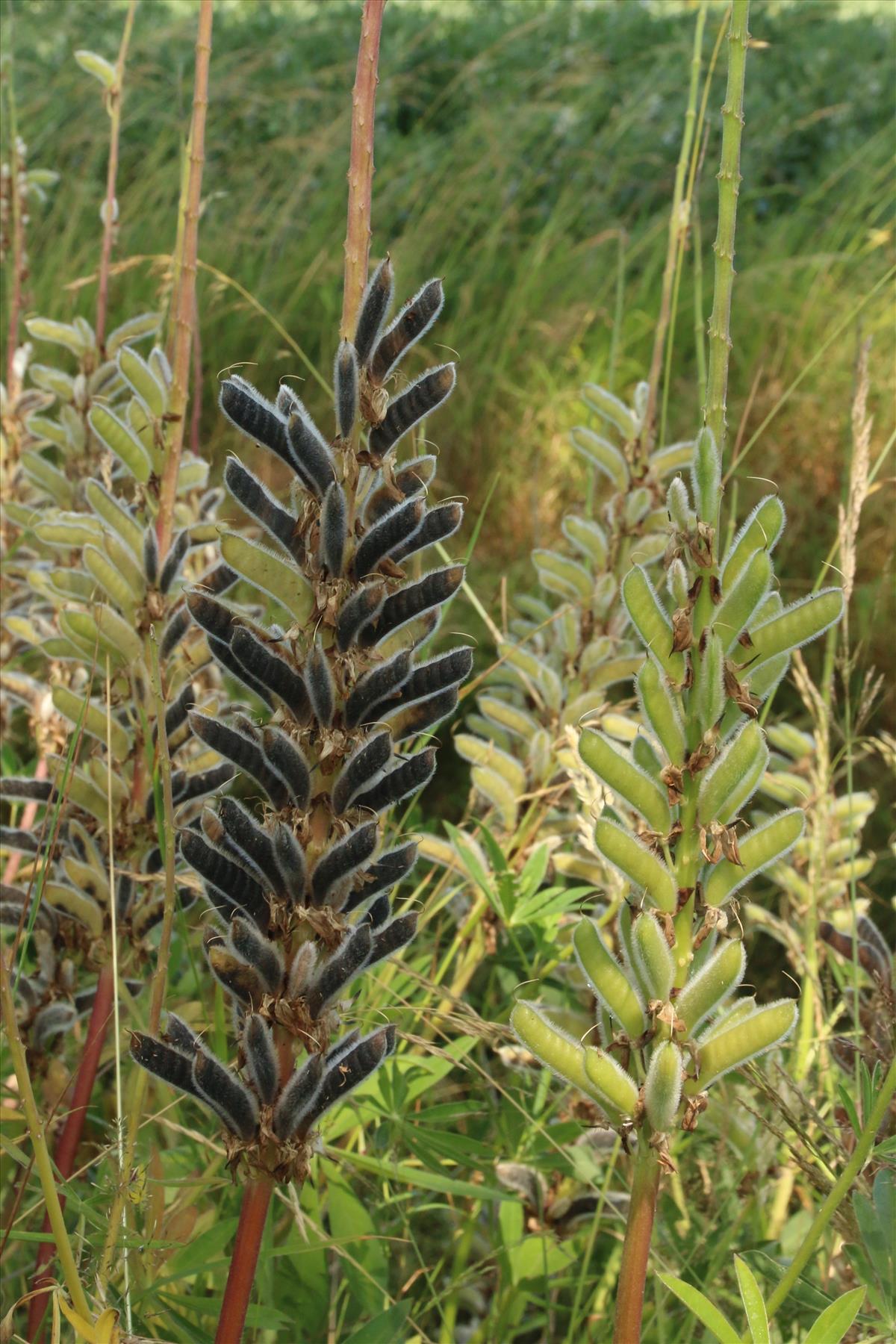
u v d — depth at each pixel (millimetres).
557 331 4488
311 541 1180
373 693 1177
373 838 1169
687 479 1955
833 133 6746
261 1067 1180
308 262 4816
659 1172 1162
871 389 4055
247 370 4094
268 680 1177
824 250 5500
